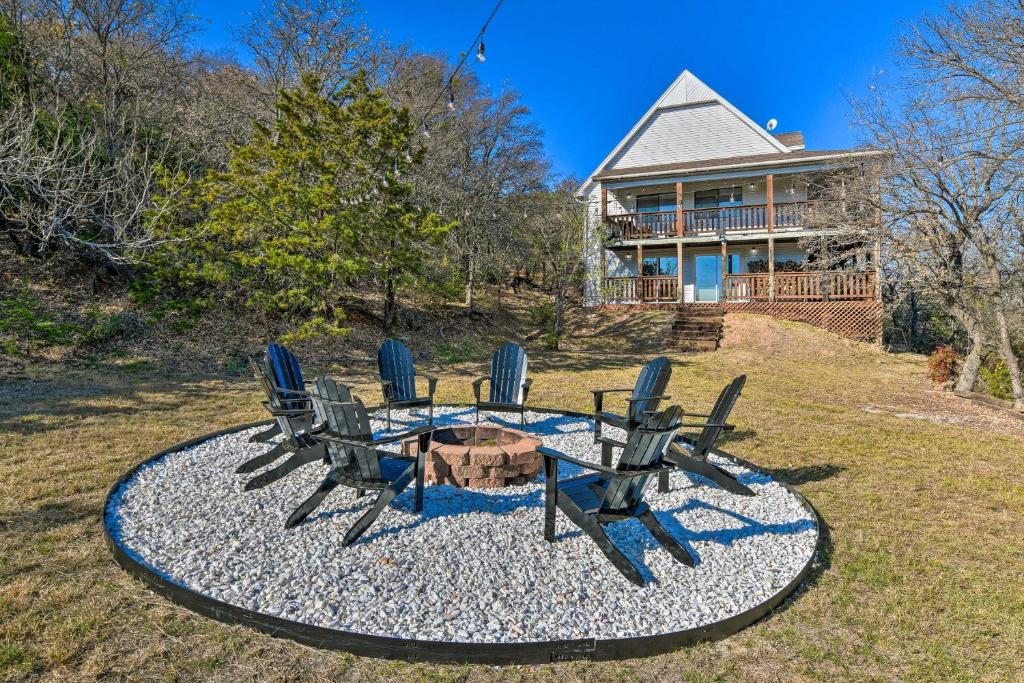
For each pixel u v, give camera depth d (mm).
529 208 21516
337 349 11828
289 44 15617
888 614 2715
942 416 8086
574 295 20844
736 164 18438
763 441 6215
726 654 2379
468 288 18078
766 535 3561
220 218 9641
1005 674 2271
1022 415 8250
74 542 3074
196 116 13680
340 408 3129
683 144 21297
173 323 10820
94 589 2617
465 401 8016
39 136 9945
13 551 2930
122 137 11547
